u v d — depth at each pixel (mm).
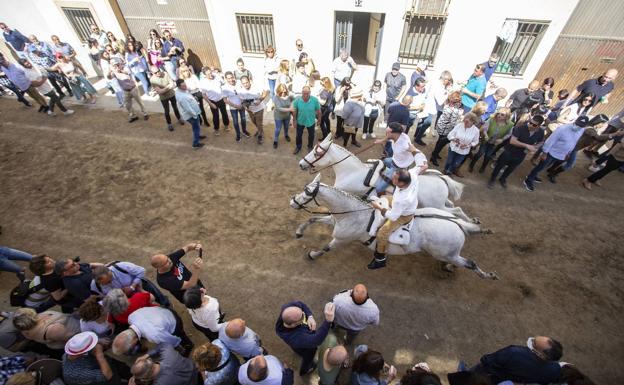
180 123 9508
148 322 3492
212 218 6582
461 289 5309
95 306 3510
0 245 6070
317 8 9438
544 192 7254
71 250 5988
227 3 9844
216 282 5418
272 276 5508
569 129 6324
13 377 2920
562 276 5516
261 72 11289
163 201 7008
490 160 7797
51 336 3400
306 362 3988
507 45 9219
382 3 9000
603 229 6363
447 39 9312
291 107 7801
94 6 10883
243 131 8852
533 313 4996
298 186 7348
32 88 9562
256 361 2957
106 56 9711
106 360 3311
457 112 7047
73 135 9148
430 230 4578
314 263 5703
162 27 11312
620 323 4895
